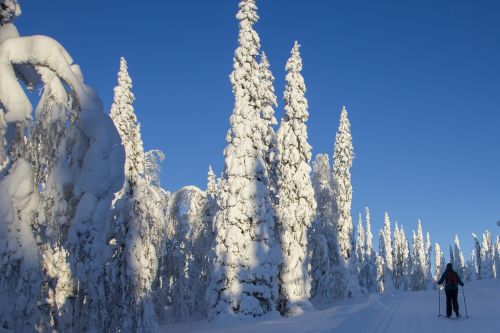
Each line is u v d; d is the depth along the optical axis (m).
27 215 8.66
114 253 21.09
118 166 9.87
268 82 34.28
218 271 25.52
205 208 33.47
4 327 8.13
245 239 25.77
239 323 23.75
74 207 9.72
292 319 20.05
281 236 30.47
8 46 9.12
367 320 14.72
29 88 10.01
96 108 9.70
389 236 118.56
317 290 39.81
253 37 29.08
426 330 12.21
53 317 9.92
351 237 53.22
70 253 9.66
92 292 10.44
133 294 20.45
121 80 26.34
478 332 11.40
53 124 9.26
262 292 25.06
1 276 8.20
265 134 33.94
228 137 27.89
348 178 54.25
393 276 118.81
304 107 33.69
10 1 9.45
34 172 9.11
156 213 24.27
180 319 30.80
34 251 8.53
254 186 26.41
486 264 123.06
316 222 40.94
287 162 32.81
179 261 30.91
